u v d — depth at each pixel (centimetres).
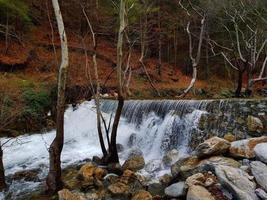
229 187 583
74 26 2239
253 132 936
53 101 1420
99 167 825
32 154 1054
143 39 1850
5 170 902
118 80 846
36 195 717
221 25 2444
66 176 813
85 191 709
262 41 2225
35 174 865
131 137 1180
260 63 2641
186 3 2448
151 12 2184
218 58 2864
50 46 2089
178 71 2769
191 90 2014
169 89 2084
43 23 2264
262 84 2556
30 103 1330
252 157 714
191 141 1031
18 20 1930
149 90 2009
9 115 1156
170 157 896
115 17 1912
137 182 745
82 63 1984
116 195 690
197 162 741
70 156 1034
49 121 1345
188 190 604
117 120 873
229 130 980
